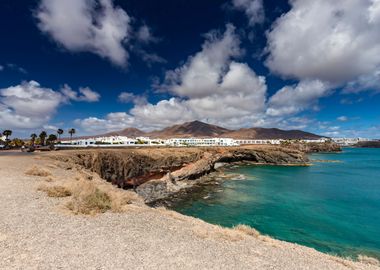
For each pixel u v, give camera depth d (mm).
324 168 91688
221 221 29781
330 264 10156
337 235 25344
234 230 13047
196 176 63188
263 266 8234
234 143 174375
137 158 58500
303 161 109188
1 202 12109
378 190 49000
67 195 14648
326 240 24047
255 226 27953
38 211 11203
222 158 108125
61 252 7488
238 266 7918
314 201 39844
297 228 27328
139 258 7609
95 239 8750
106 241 8664
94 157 47094
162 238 9625
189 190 50438
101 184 20297
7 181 17156
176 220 13047
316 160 127875
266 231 26375
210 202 39812
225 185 55062
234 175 70875
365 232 26219
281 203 38531
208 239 10336
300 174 73625
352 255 20641
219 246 9641
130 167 54625
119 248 8195
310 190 48875
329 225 28359
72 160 39750
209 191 48906
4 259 6715
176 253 8312
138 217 12227
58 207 12031
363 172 78625
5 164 26391
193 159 76125
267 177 67125
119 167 52031
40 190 15219
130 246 8453
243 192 47250
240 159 117375
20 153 48562
